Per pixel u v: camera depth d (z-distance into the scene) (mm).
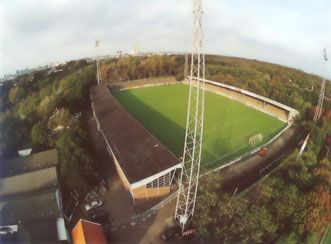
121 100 117375
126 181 57188
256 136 81062
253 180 61969
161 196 57469
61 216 50969
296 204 47125
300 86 128125
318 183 53750
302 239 44312
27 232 47406
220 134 84312
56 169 60812
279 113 98625
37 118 99125
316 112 87938
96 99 100000
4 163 66438
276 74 148500
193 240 46469
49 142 76375
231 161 68062
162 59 158750
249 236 42438
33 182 59312
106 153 73875
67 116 84500
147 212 52656
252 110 104062
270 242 43781
